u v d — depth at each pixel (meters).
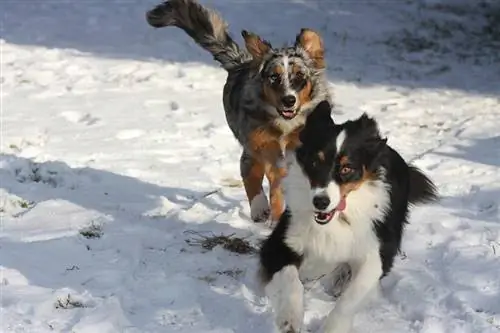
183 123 14.24
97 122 14.19
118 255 8.69
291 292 6.80
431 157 12.20
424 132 13.91
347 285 7.37
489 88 17.36
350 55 20.12
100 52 19.23
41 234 9.24
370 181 7.22
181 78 17.44
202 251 8.86
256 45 9.98
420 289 7.70
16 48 19.08
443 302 7.48
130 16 22.70
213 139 13.43
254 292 7.80
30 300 7.52
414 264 8.34
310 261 7.53
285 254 7.38
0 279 7.98
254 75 9.96
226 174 11.79
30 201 10.41
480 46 21.31
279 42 20.83
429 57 20.14
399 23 23.25
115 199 10.55
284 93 9.45
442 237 9.02
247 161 10.07
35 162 11.82
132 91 16.34
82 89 16.38
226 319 7.20
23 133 13.38
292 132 9.66
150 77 17.38
